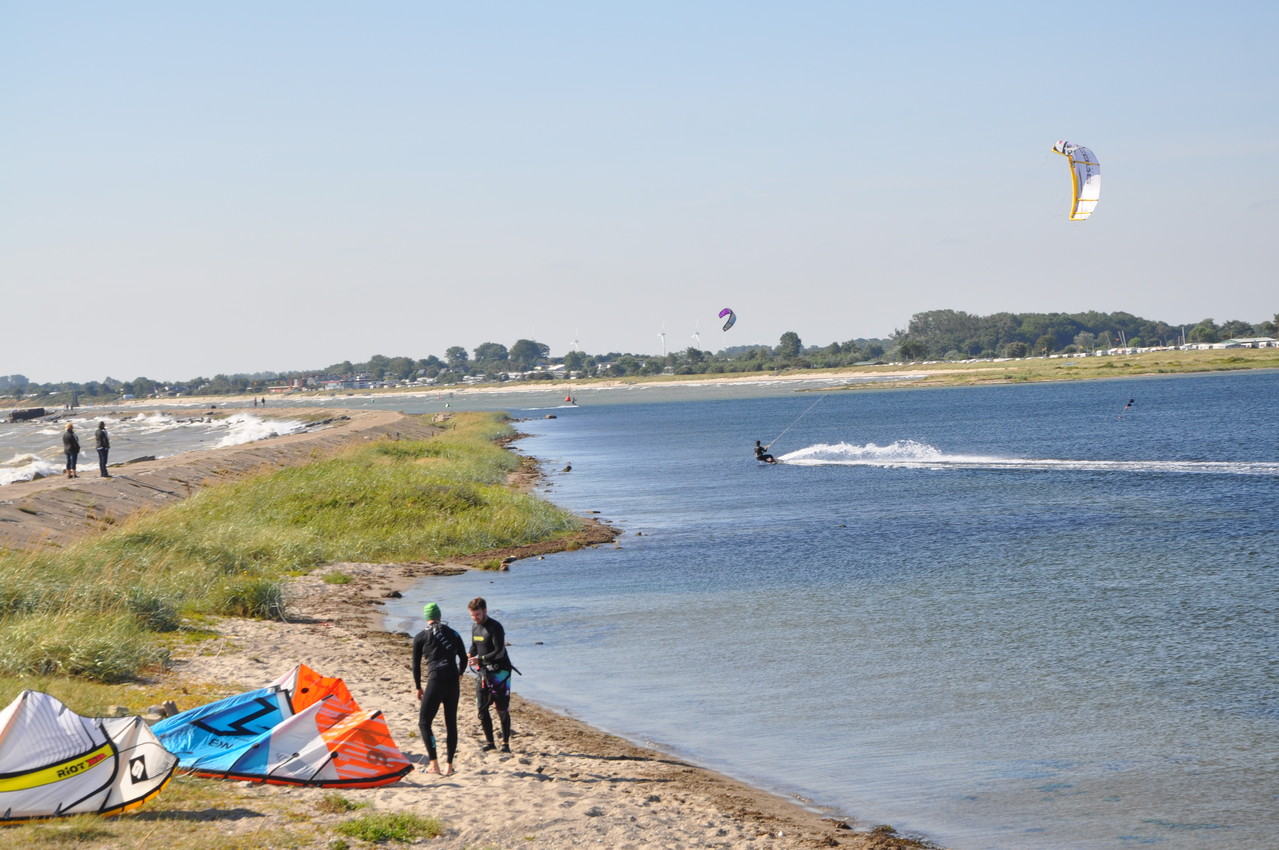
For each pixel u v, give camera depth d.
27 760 10.75
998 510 45.66
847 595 28.52
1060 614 25.09
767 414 165.12
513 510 43.69
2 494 42.19
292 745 13.29
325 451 81.12
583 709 18.97
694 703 19.08
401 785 13.55
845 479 63.12
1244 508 42.25
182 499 49.66
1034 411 136.75
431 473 56.34
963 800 14.27
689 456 87.81
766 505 51.41
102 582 22.59
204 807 11.73
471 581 32.75
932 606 26.64
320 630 24.48
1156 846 12.64
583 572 33.78
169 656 19.53
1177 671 19.95
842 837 12.88
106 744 11.26
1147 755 15.70
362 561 36.31
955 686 19.58
